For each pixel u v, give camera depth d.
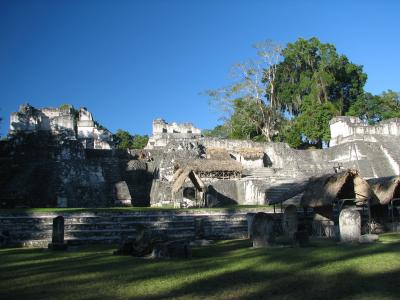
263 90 44.09
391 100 45.09
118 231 15.50
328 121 39.50
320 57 43.91
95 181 23.56
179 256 9.59
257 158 33.53
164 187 24.86
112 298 5.58
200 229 15.10
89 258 9.84
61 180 22.81
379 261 7.68
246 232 16.30
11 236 14.65
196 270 7.57
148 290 6.01
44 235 15.09
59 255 10.66
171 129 45.31
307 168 31.05
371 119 44.22
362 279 6.30
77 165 23.70
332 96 44.66
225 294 5.68
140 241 10.55
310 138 39.84
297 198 20.66
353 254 8.79
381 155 32.75
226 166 27.70
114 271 7.64
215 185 25.05
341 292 5.59
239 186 25.69
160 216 16.75
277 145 35.53
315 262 7.91
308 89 43.66
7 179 23.50
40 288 6.23
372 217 17.53
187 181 24.45
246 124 44.00
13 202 21.61
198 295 5.66
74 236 15.17
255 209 18.48
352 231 11.48
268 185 24.33
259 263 8.09
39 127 31.30
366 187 15.20
